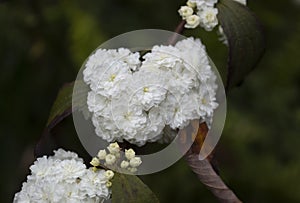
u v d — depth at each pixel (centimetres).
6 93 327
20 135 331
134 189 158
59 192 155
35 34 323
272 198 346
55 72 326
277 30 366
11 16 321
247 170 343
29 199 160
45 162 163
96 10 322
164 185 335
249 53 183
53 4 321
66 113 176
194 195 337
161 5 334
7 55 323
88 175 157
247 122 345
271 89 368
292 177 343
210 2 180
